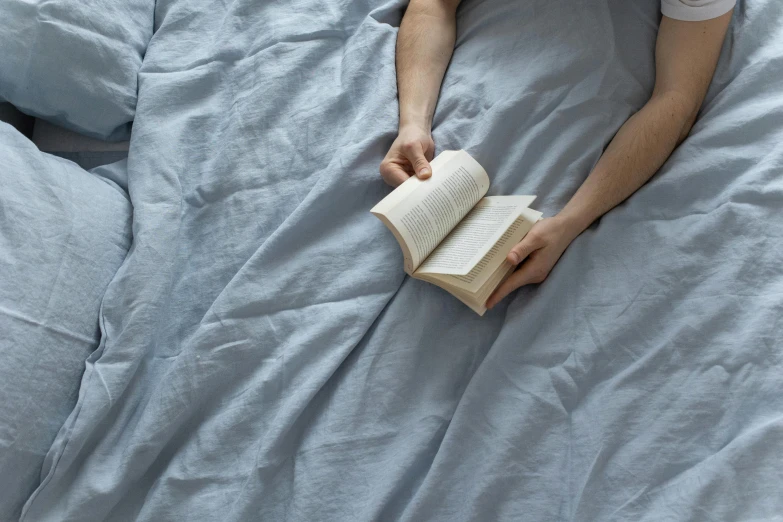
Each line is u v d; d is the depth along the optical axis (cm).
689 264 91
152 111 112
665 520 74
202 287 100
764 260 89
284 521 83
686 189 98
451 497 82
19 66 105
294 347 91
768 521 71
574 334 90
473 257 90
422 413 88
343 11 124
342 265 98
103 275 95
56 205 93
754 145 100
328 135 111
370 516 80
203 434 88
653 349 86
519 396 87
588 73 109
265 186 106
